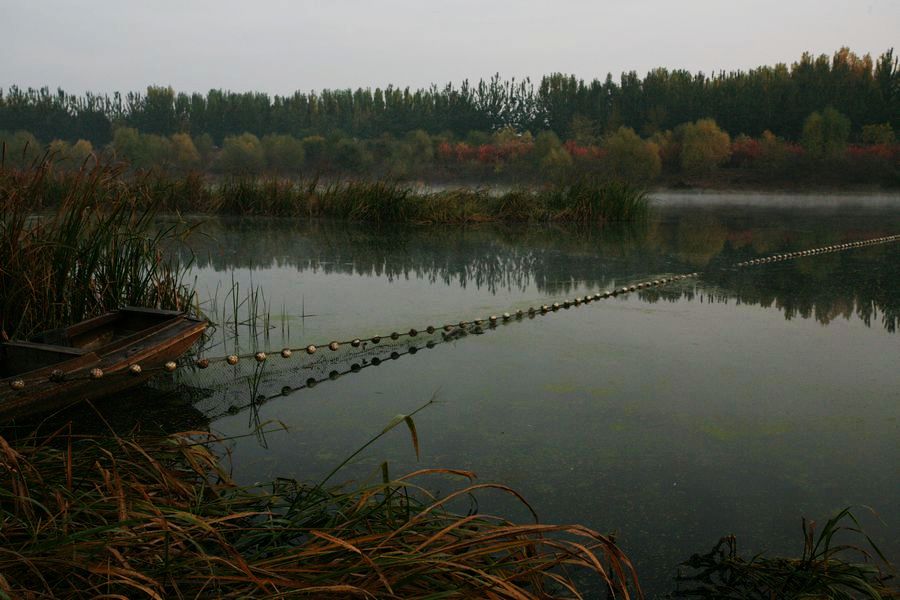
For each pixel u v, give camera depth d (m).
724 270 7.44
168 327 3.58
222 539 1.72
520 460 2.68
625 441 2.86
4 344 3.23
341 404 3.33
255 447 2.82
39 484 2.05
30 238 3.98
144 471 2.27
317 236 10.38
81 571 1.70
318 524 2.04
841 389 3.51
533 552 1.97
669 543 2.11
